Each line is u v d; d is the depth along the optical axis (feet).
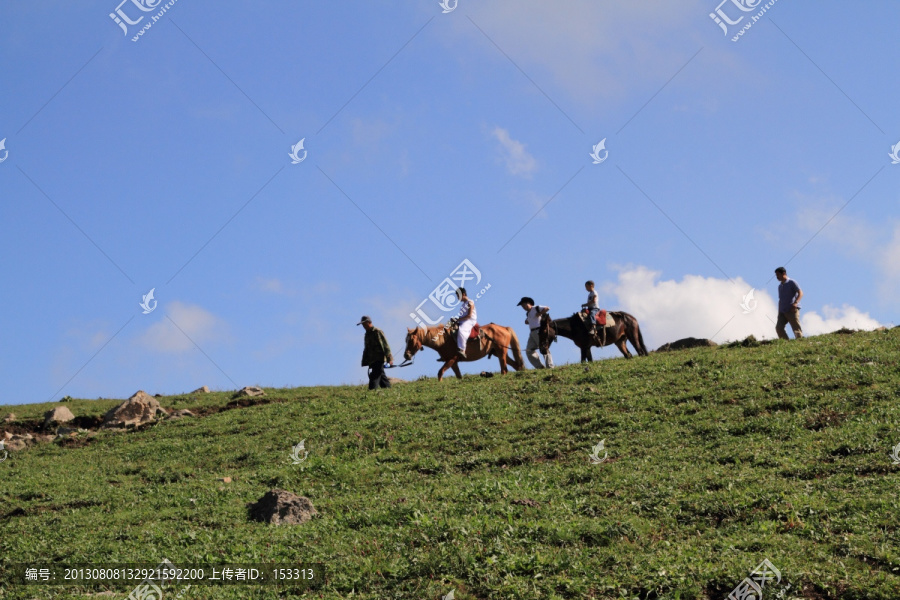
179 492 56.03
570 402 67.51
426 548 37.70
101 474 65.31
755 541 35.47
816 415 55.26
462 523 39.96
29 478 64.39
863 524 35.96
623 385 70.23
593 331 88.53
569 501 44.70
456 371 91.30
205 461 66.39
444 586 33.35
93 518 49.85
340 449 64.44
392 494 50.49
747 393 62.54
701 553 34.83
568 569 34.19
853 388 59.88
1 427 90.02
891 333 75.31
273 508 47.16
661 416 61.00
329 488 55.21
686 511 41.29
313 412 77.71
